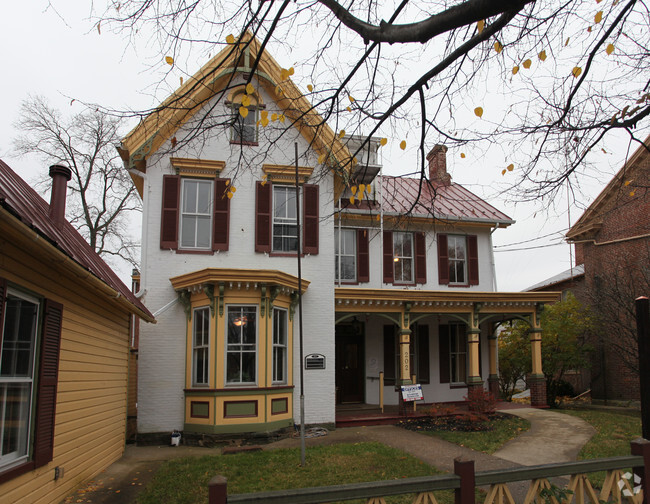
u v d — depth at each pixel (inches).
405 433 476.1
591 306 769.6
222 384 454.9
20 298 227.5
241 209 523.2
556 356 727.1
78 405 300.4
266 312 473.4
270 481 308.3
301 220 535.2
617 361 732.0
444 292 595.2
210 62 508.1
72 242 325.7
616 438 435.5
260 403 458.3
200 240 514.0
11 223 183.9
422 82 192.5
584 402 773.9
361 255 663.1
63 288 274.8
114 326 385.1
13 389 224.1
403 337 582.6
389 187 729.0
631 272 674.8
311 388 510.6
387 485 144.3
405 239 697.6
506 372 813.2
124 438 417.4
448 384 694.5
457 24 162.7
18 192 260.2
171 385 478.9
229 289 469.4
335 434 478.6
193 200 518.0
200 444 450.3
